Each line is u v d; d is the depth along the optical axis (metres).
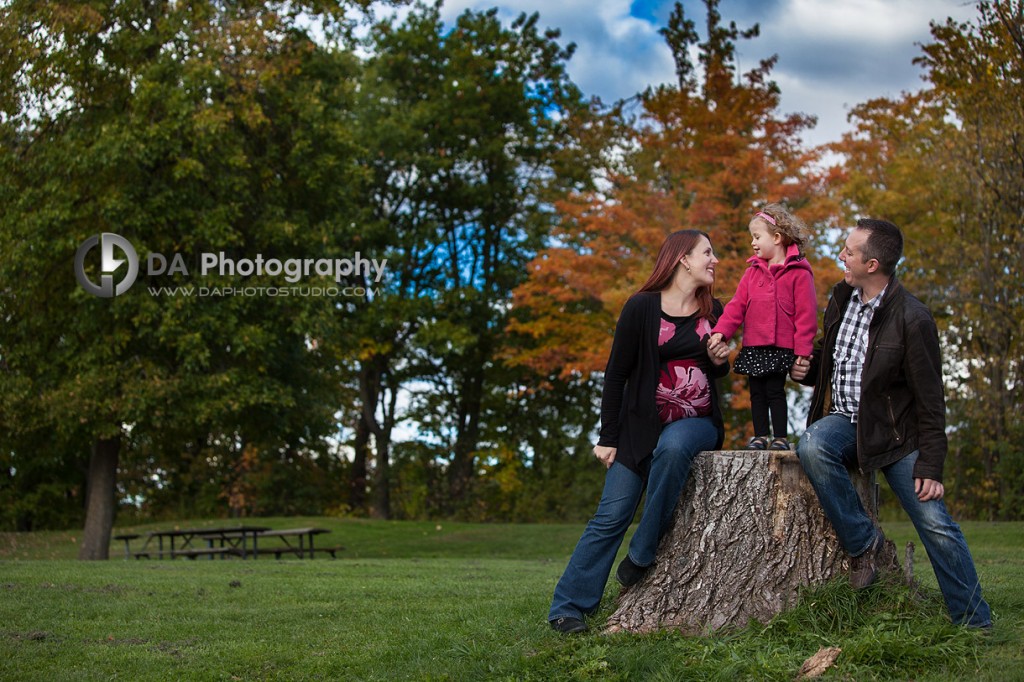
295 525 23.95
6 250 15.15
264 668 4.92
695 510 4.75
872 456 4.45
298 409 18.67
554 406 31.86
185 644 5.45
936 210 19.94
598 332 23.22
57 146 15.52
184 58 16.53
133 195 15.52
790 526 4.66
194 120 15.68
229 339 16.44
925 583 6.27
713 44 24.22
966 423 19.78
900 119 23.05
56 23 15.34
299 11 18.16
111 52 16.34
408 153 27.88
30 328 15.98
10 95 15.94
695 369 4.82
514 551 19.23
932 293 19.09
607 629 4.68
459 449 32.28
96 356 15.61
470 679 4.38
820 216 19.48
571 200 24.09
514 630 5.06
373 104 28.27
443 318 28.95
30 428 16.00
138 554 16.44
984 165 17.22
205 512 29.44
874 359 4.44
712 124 22.27
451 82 28.55
